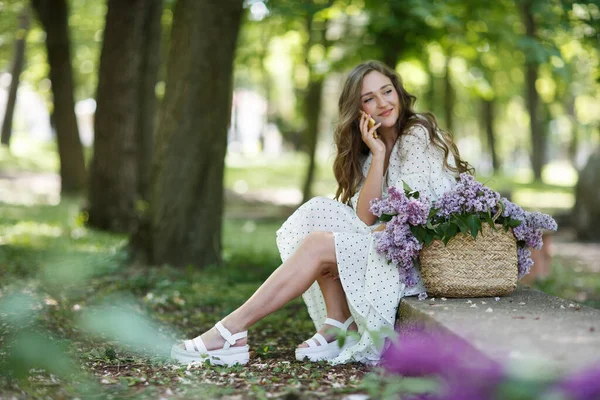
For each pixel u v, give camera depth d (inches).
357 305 159.3
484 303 150.9
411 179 169.8
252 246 475.2
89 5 945.5
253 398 126.4
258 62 898.1
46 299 227.6
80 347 170.6
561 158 2310.5
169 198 344.2
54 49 701.9
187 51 341.1
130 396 127.1
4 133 1184.8
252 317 162.1
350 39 527.2
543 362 98.8
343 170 186.4
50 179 1050.7
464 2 469.7
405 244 156.7
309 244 162.6
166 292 271.6
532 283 313.4
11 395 118.7
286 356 172.1
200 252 345.7
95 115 542.6
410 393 122.4
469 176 159.8
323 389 131.5
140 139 551.5
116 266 316.5
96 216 538.0
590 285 348.2
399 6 436.1
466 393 103.1
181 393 130.5
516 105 1465.3
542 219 165.5
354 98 180.5
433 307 146.2
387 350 157.8
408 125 177.0
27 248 397.4
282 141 1854.1
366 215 172.4
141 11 535.5
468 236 156.4
